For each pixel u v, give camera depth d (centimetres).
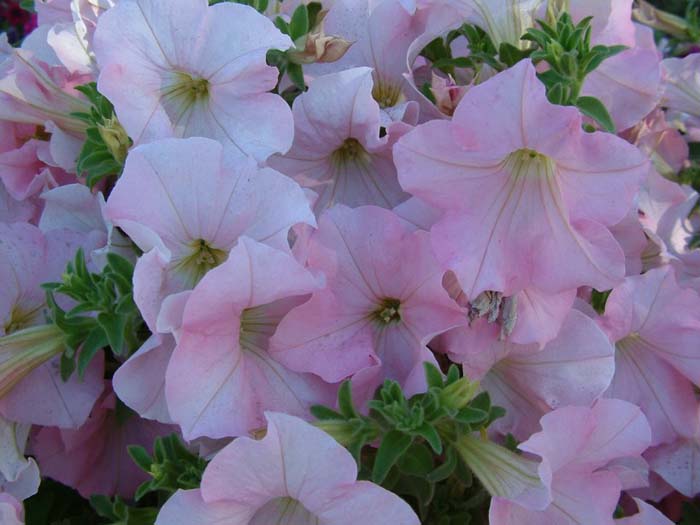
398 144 27
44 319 32
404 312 29
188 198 27
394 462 26
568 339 30
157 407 27
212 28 28
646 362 34
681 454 34
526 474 26
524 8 33
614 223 27
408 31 33
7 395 29
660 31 55
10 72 34
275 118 28
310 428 23
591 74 35
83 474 32
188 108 30
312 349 28
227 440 28
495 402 31
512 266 28
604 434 27
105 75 27
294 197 27
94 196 32
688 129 45
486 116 26
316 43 31
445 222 28
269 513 27
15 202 35
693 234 40
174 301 25
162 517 25
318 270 27
